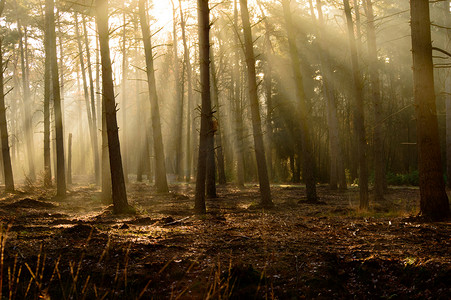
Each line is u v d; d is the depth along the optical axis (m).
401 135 46.16
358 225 10.23
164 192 24.41
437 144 10.84
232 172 43.62
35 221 11.03
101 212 14.45
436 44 29.89
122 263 6.60
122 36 33.50
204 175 14.48
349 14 15.72
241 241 8.25
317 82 40.75
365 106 39.56
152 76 24.86
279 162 47.75
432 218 10.59
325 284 5.89
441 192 10.76
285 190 29.28
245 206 17.50
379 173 20.95
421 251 7.17
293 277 6.12
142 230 9.52
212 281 5.87
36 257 6.62
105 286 5.76
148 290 5.68
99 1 13.72
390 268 6.34
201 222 11.23
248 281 5.91
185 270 6.33
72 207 15.85
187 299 5.40
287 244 7.96
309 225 10.51
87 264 6.48
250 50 16.72
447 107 26.25
